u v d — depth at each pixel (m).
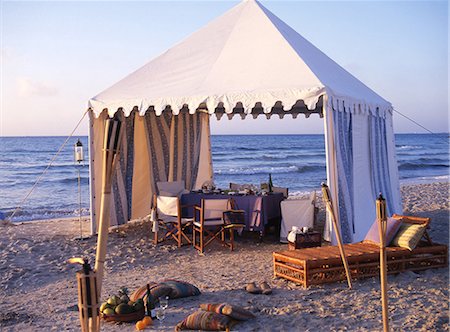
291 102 7.42
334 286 5.92
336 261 6.02
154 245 8.55
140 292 5.44
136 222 10.69
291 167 34.09
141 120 10.78
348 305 5.25
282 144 59.34
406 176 30.81
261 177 30.66
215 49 9.33
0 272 7.06
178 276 6.68
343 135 7.90
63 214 15.36
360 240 8.20
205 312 4.70
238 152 49.50
